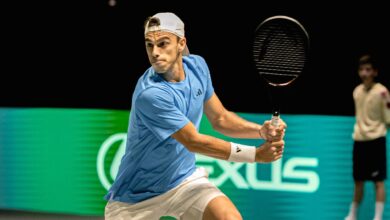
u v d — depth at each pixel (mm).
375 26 15953
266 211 10180
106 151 10805
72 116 10984
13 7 17125
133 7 16969
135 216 5410
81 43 17016
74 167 10992
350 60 16016
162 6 16969
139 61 16797
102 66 16891
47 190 11156
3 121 11367
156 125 5027
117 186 5418
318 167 10047
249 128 5711
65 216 10898
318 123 10055
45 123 11141
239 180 10281
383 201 9789
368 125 9750
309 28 16297
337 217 10055
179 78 5195
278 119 5180
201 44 16844
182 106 5105
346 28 16125
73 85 16859
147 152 5211
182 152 5281
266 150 5133
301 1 16344
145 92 4973
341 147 10008
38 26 17125
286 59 5578
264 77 5566
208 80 5562
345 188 10023
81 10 17016
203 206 5188
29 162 11242
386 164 9812
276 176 10156
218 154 5094
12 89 17016
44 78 16984
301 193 10094
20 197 11289
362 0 16016
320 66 16078
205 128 10367
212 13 16781
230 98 16188
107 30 17016
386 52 15906
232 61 16547
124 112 10719
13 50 17125
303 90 15336
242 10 16656
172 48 5047
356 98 9922
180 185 5320
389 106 9703
